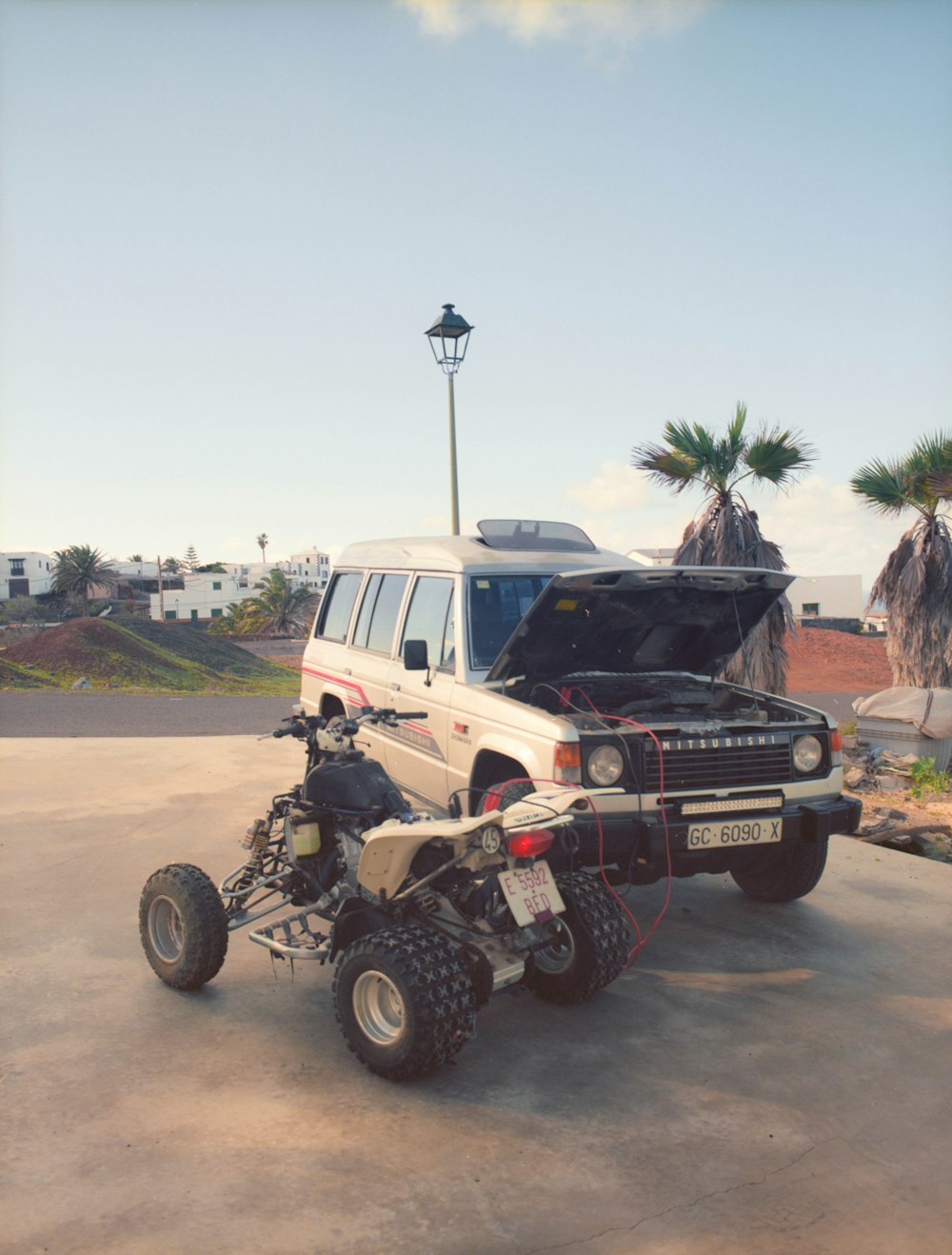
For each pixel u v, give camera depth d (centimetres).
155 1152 327
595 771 476
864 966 507
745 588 577
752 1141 339
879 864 707
